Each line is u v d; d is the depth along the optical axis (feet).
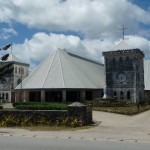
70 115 92.73
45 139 63.87
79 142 59.62
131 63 253.85
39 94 248.52
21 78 341.00
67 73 249.96
